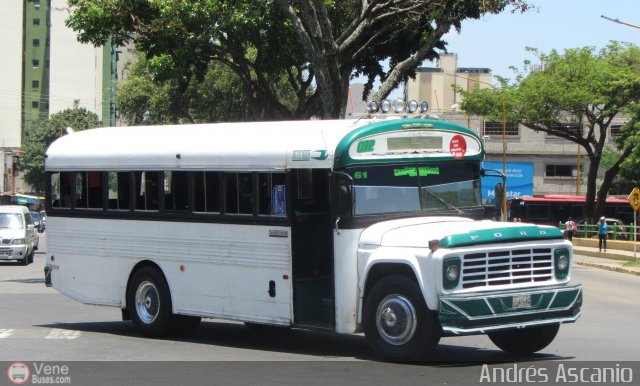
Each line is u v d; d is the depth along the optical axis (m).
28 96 101.19
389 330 9.79
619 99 51.19
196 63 25.84
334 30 25.98
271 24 24.58
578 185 69.81
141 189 12.79
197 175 11.96
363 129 10.45
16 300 18.95
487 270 9.50
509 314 9.43
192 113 51.47
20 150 89.75
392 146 10.68
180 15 23.81
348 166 10.32
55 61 96.38
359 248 10.27
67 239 13.94
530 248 9.82
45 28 101.69
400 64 22.98
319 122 10.99
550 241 10.07
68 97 96.62
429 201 10.89
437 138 11.04
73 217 13.81
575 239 50.53
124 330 13.87
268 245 11.01
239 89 47.56
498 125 75.56
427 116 11.44
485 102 52.56
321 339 12.73
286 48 26.20
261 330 13.41
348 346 11.91
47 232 14.28
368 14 22.73
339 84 22.17
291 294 10.75
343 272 10.27
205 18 23.98
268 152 10.98
